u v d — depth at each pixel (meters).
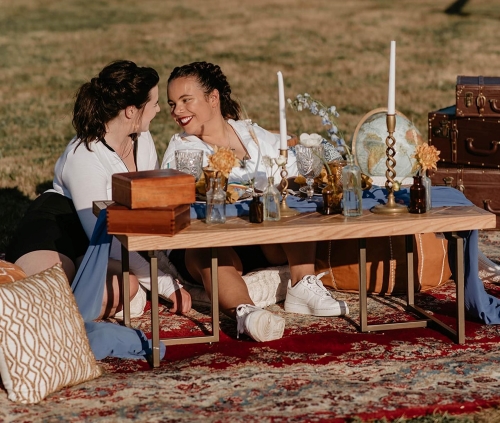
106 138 7.34
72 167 7.21
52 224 7.29
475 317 7.18
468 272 6.92
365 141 8.93
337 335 6.79
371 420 5.28
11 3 35.06
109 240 6.48
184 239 6.03
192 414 5.39
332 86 20.47
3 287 5.74
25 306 5.72
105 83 7.20
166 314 7.46
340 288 7.84
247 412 5.40
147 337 6.90
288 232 6.18
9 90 20.72
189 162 6.72
